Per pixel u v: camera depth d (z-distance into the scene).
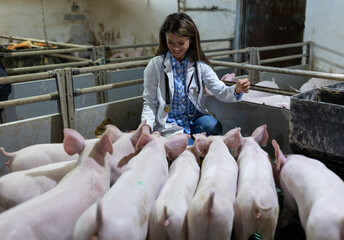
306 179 1.51
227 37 5.72
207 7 5.91
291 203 1.68
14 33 7.54
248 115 2.51
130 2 7.45
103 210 1.16
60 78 2.36
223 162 1.68
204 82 2.39
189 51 2.28
